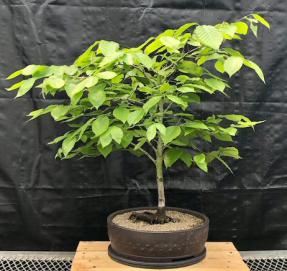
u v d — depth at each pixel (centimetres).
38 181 151
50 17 146
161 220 123
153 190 153
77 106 113
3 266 153
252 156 153
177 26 148
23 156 150
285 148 152
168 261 113
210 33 97
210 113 151
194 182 153
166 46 108
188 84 106
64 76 101
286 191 154
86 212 153
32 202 152
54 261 154
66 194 152
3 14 146
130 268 114
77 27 146
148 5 147
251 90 151
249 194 154
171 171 153
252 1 148
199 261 119
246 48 149
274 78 150
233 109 151
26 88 96
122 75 115
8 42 146
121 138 102
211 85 105
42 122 149
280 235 156
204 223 119
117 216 130
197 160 107
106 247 132
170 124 146
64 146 108
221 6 147
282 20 148
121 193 153
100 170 152
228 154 123
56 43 147
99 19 147
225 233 155
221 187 154
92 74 99
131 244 113
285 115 151
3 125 149
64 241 154
